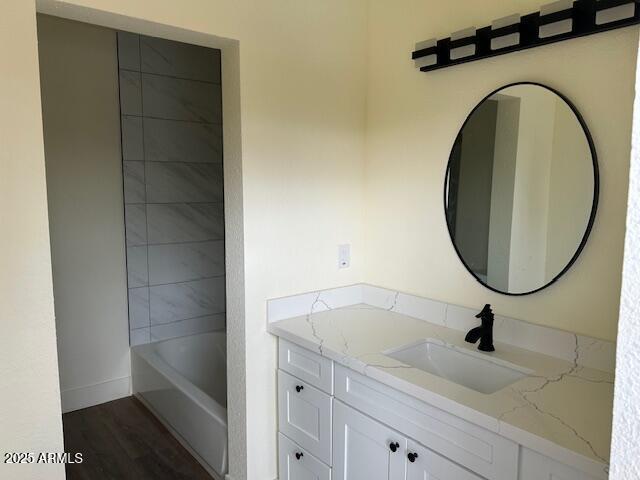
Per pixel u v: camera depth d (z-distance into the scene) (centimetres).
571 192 159
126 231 316
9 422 151
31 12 144
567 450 112
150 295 330
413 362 185
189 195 342
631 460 53
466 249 192
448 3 193
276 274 210
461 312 196
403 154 217
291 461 209
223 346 354
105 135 304
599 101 152
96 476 238
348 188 232
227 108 198
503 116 177
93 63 296
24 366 151
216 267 359
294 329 200
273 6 196
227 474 228
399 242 223
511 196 176
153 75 318
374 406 164
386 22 219
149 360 305
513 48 168
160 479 237
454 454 139
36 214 150
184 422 264
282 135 204
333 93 220
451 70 194
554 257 165
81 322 305
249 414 209
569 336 163
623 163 147
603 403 134
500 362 166
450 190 197
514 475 125
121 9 159
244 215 196
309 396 194
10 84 143
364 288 240
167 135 328
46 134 283
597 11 147
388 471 161
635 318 51
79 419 295
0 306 146
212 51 344
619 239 150
